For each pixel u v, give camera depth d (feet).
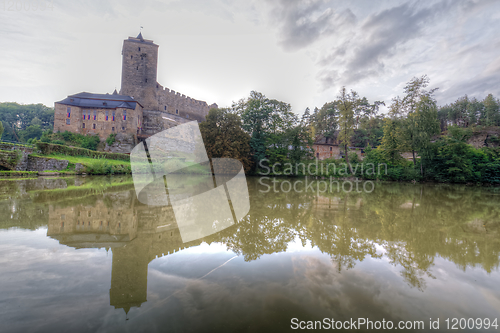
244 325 4.40
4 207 17.28
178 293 5.54
